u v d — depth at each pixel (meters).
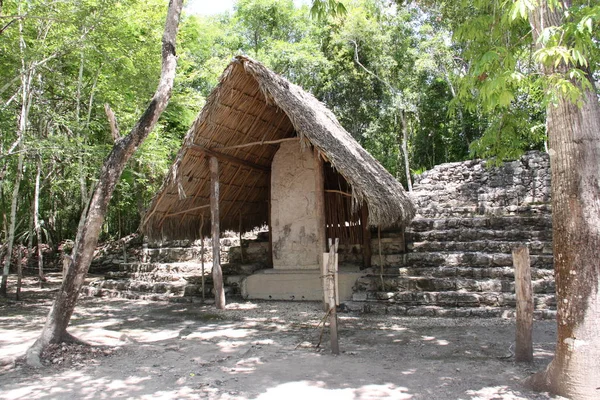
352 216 8.55
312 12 5.09
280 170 9.09
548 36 2.88
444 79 18.64
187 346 5.30
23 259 14.68
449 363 4.38
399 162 21.34
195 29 14.91
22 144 8.77
